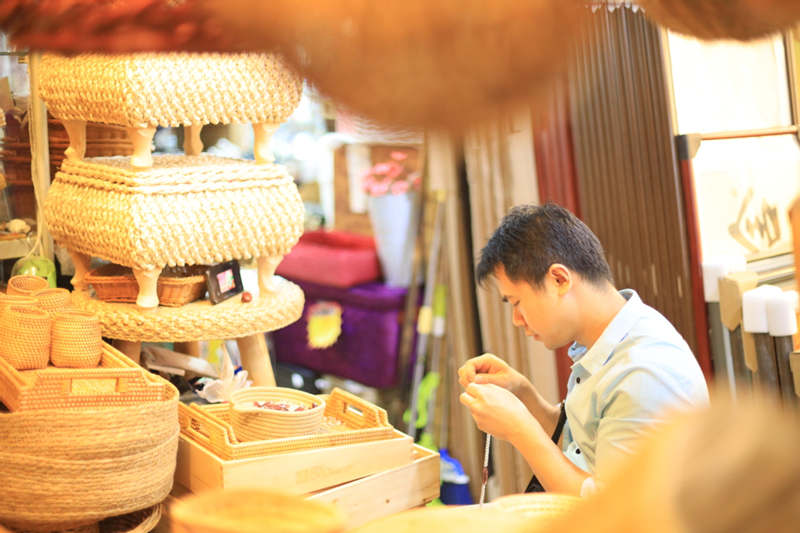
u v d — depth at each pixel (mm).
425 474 1908
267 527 469
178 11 416
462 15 301
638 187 3246
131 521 1708
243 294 2064
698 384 1738
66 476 1517
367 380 4191
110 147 2414
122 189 1887
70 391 1575
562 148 3121
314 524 478
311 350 4383
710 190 3369
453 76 308
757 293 2938
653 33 3258
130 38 447
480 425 1854
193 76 1841
